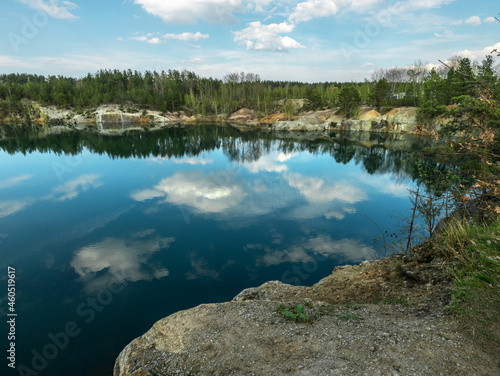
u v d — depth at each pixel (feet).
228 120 482.69
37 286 50.24
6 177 138.10
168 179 134.82
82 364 32.78
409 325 17.85
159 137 297.53
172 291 47.34
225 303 27.96
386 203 90.33
